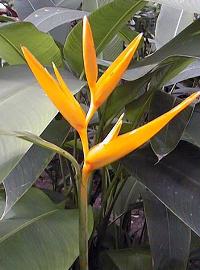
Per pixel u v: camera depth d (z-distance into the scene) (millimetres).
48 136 543
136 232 831
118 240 713
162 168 522
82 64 549
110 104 546
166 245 552
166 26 705
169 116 357
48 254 458
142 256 599
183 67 562
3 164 361
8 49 557
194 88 816
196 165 520
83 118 363
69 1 808
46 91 352
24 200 549
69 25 736
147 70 504
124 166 533
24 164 470
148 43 922
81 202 404
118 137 361
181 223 558
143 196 594
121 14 516
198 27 498
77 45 531
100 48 573
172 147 477
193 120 552
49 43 533
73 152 652
